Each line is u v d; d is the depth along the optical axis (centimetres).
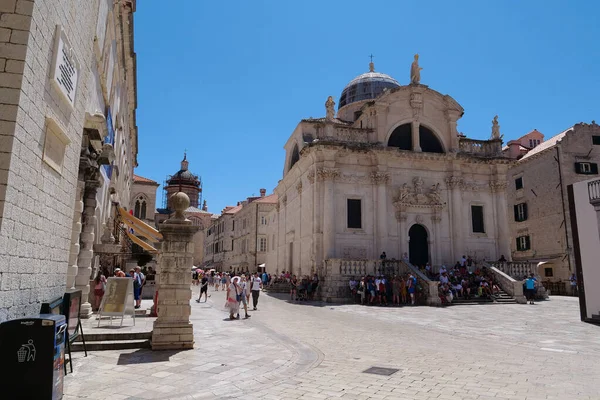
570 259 3719
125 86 2555
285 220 4228
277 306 2459
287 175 3991
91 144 1406
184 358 965
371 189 3316
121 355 989
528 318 1902
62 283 938
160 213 7412
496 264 3241
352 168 3319
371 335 1373
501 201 3534
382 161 3309
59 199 887
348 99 4434
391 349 1126
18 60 646
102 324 1289
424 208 3375
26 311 716
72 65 897
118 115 2319
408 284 2627
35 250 754
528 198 4284
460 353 1077
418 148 3453
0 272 607
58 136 841
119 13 1738
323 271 3031
